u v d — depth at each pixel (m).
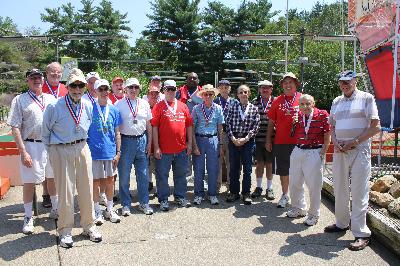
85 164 4.93
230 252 4.71
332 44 28.78
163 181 6.21
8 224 5.53
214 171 6.47
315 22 42.28
